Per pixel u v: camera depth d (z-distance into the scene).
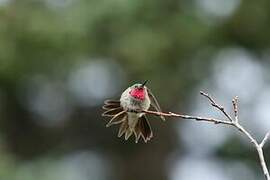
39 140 20.03
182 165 20.73
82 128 20.09
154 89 17.16
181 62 17.41
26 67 17.00
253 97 19.09
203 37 17.41
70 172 16.80
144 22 16.45
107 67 17.27
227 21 17.91
